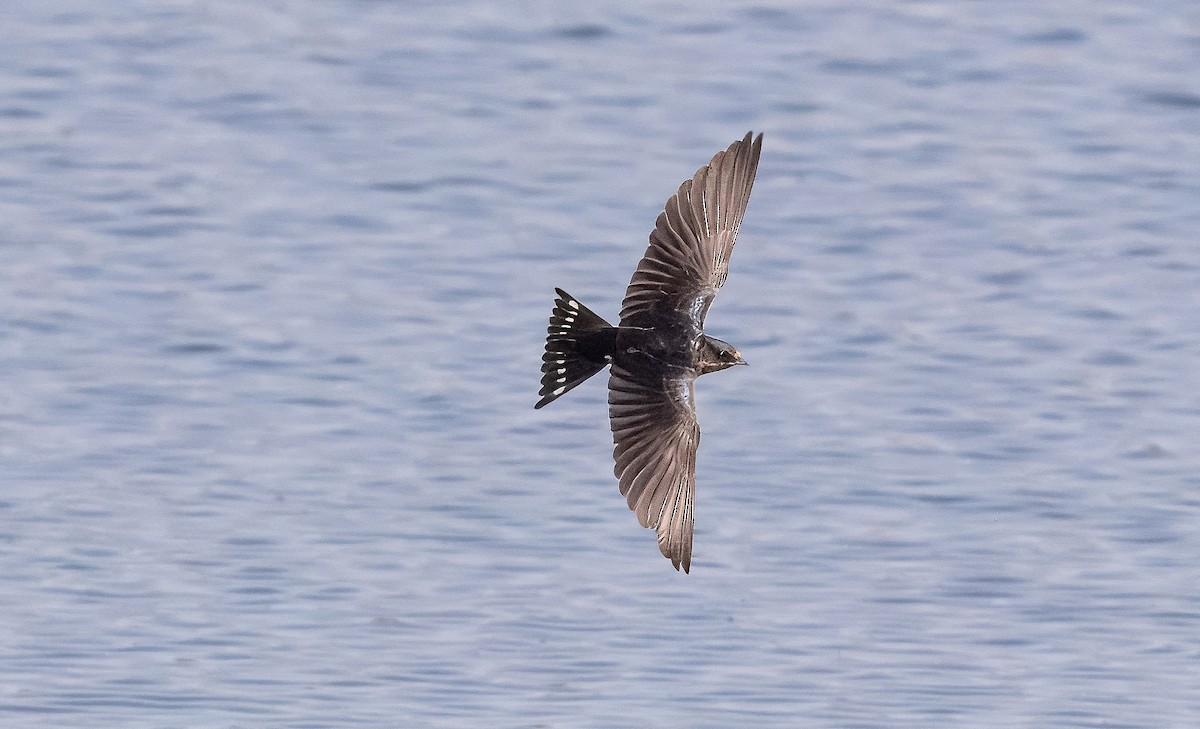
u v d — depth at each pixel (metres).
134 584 14.15
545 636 13.44
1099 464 16.84
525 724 12.05
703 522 15.60
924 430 17.66
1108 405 18.20
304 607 13.88
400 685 12.69
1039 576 14.56
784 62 27.97
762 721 12.23
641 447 5.66
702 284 5.78
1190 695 12.79
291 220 22.91
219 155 24.84
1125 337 19.91
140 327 19.88
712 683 12.75
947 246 22.48
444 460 16.75
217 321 20.08
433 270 21.53
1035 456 17.03
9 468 16.41
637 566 14.63
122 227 22.61
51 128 25.48
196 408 17.95
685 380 5.71
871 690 12.72
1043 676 13.06
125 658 12.98
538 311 20.47
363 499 15.90
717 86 27.09
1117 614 14.06
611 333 5.77
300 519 15.47
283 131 25.61
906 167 24.64
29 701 12.37
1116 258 22.09
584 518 15.54
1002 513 15.85
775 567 14.74
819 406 18.20
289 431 17.45
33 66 27.50
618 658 13.12
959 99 26.84
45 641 13.23
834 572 14.66
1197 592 14.36
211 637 13.38
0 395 18.09
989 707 12.59
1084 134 25.67
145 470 16.47
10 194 23.47
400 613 13.72
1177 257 22.06
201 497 15.89
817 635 13.57
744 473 16.59
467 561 14.66
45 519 15.37
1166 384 18.72
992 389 18.61
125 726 12.09
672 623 13.67
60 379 18.55
